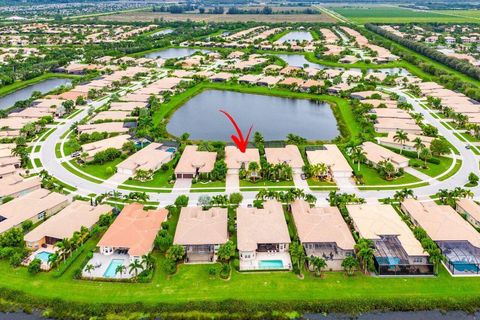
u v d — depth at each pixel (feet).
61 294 401.08
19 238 467.93
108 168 647.56
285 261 452.35
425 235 461.78
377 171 654.12
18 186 585.22
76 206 529.45
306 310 386.52
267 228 482.69
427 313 383.24
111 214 526.16
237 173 653.30
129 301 392.68
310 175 636.89
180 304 389.80
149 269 428.97
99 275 426.51
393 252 445.78
